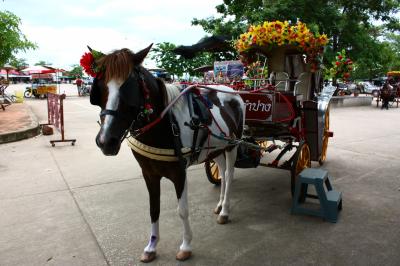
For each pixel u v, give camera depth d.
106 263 3.11
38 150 7.54
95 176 5.64
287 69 6.05
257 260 3.15
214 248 3.37
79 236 3.60
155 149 2.80
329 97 5.84
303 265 3.06
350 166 6.30
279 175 5.77
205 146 3.28
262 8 15.70
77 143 8.28
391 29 18.16
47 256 3.22
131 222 3.93
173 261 3.15
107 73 2.31
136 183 5.29
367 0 16.48
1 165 6.29
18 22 15.33
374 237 3.56
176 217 4.07
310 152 5.21
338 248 3.35
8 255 3.23
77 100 22.17
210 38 11.99
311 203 4.53
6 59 16.12
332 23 16.53
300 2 15.29
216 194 4.84
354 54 18.31
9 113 13.59
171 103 2.78
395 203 4.50
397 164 6.43
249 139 4.60
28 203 4.46
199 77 17.66
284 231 3.73
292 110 4.83
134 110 2.43
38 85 24.53
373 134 9.78
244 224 3.91
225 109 3.77
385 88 18.67
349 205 4.45
